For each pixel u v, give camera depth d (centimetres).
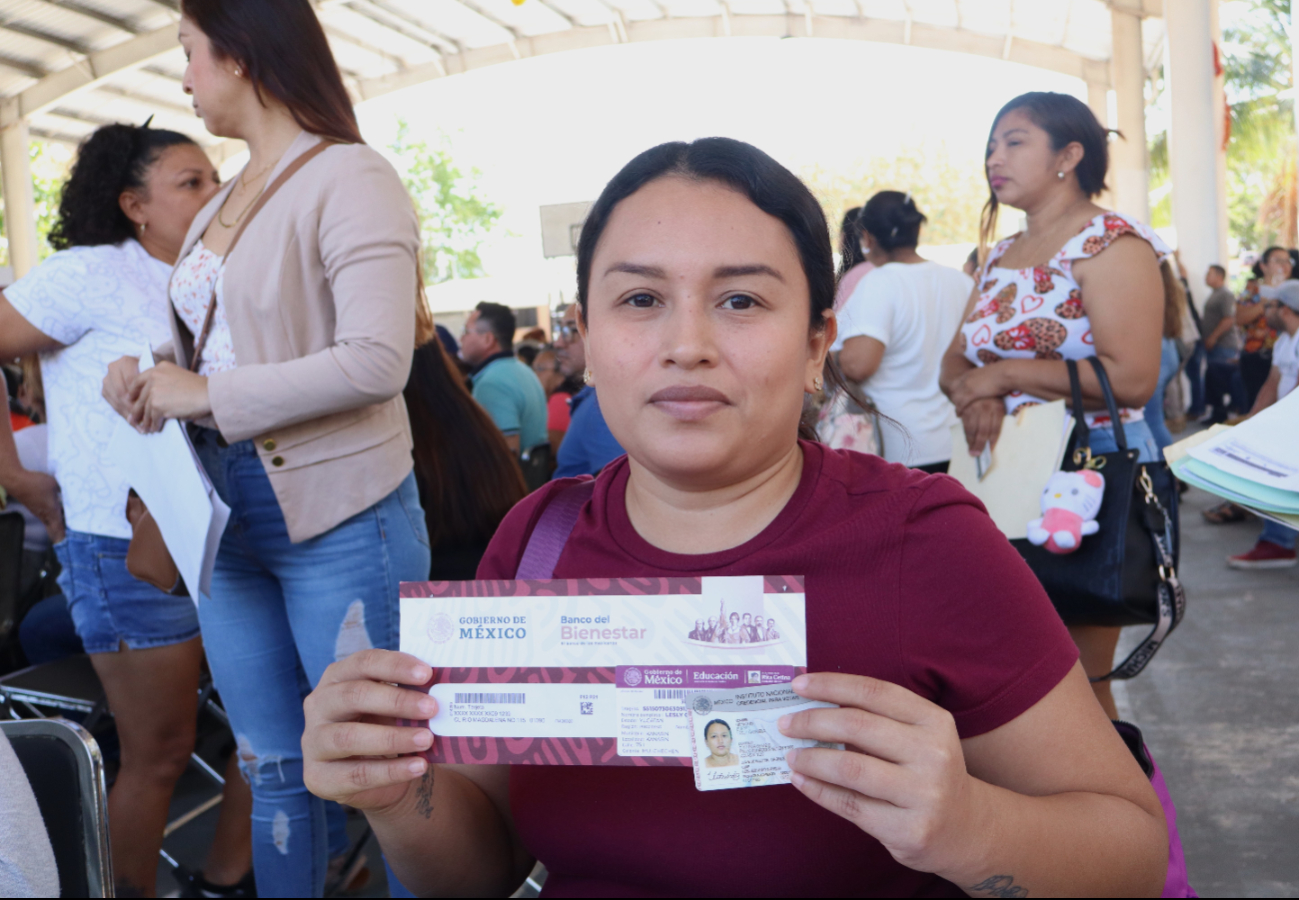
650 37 2425
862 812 73
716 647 79
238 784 235
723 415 84
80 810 109
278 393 157
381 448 174
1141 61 1716
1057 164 198
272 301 164
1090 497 175
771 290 83
